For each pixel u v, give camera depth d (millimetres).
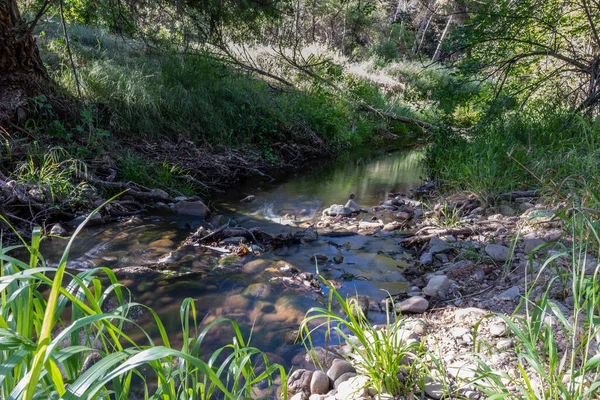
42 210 5180
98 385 1123
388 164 9945
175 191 6484
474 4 7516
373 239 5078
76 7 8414
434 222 5348
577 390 1802
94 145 6586
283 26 11391
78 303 1383
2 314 1401
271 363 2832
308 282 3969
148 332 3166
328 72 13336
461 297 3520
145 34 9328
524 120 7543
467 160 6484
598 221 2676
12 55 6461
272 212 6250
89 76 7641
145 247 4668
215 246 4723
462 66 7426
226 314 3434
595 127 5152
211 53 10273
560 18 7547
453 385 2357
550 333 1928
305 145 10250
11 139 5922
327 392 2537
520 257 3971
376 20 24438
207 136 8664
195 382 1787
